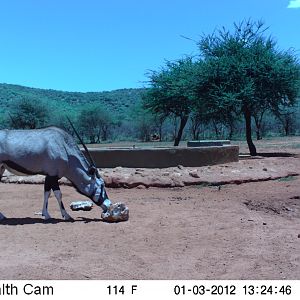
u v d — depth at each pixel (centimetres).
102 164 1947
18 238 966
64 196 1517
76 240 951
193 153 1958
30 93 13400
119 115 10131
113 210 1116
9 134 1129
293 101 3167
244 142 5019
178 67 3956
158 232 1019
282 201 1407
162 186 1698
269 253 869
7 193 1591
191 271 771
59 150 1130
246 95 2877
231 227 1067
